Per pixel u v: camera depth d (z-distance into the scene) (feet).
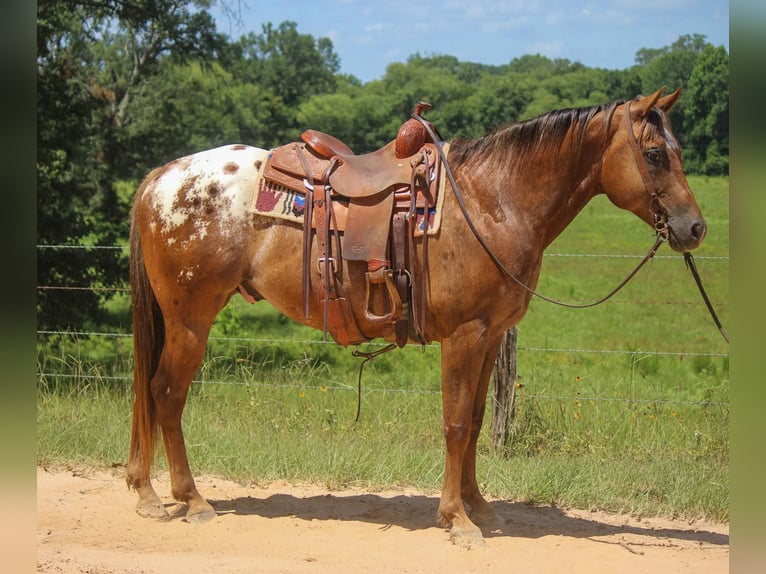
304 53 153.89
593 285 60.08
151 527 14.57
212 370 28.76
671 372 32.63
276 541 13.87
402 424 20.72
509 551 13.48
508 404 19.40
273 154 14.82
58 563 12.46
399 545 13.64
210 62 52.13
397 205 13.79
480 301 13.50
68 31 40.65
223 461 18.04
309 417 21.24
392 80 161.79
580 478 16.92
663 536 14.65
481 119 105.60
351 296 13.99
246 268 14.75
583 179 13.87
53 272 34.65
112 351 34.58
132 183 57.67
